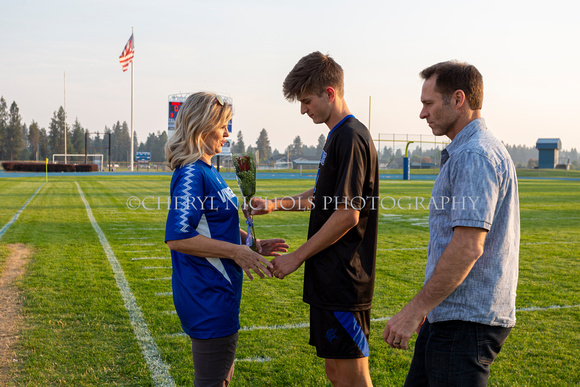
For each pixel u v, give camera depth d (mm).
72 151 107000
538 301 4836
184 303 2035
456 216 1652
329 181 2074
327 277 2055
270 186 25859
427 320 2025
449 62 1879
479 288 1733
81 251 7105
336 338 2070
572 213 13430
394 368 3283
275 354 3473
